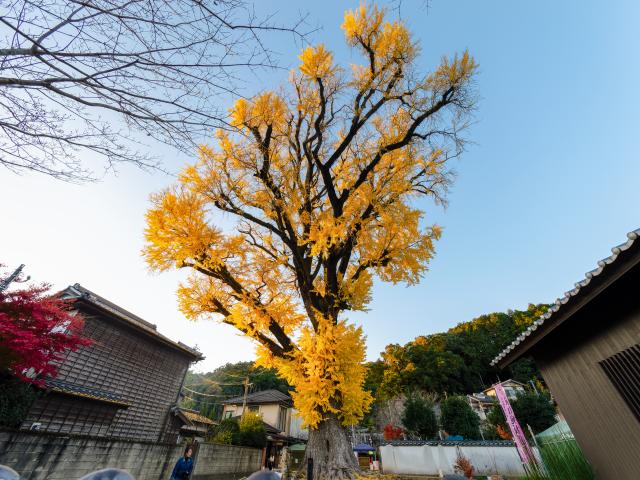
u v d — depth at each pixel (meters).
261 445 15.28
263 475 2.55
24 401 6.55
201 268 7.00
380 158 7.34
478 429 20.56
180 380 12.95
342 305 6.86
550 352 5.01
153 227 6.32
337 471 4.80
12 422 6.33
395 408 28.05
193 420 14.82
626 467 3.63
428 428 20.45
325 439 5.34
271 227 7.46
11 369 5.90
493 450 14.77
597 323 4.04
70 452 6.32
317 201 8.12
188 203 6.69
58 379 8.41
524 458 6.09
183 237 6.43
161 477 8.38
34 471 5.66
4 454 5.34
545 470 5.07
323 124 7.50
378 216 7.19
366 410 5.62
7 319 5.39
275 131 7.62
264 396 22.53
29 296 5.91
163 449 8.61
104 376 9.78
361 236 7.03
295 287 8.41
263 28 1.73
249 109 6.54
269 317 6.72
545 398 19.30
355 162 7.37
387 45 6.98
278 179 7.30
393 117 7.78
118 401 9.24
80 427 8.40
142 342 11.49
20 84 1.58
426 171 7.89
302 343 5.64
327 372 5.31
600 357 4.00
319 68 6.84
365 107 7.42
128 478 2.03
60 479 6.04
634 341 3.53
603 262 3.22
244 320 6.57
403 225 6.61
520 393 20.30
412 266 6.89
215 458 10.66
